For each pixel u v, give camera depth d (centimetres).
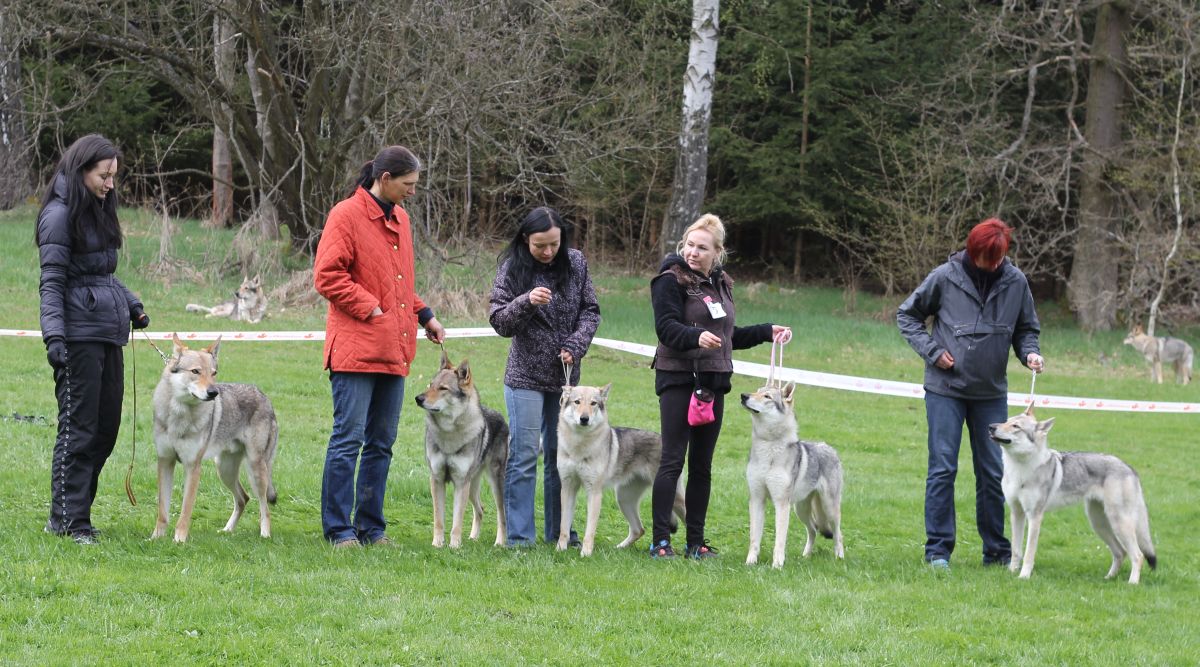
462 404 721
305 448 1013
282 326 1775
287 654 479
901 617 605
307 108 2122
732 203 3238
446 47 1883
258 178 2244
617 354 1830
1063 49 2819
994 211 2809
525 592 602
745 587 645
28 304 1702
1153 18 2583
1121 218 2631
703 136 2130
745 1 3022
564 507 743
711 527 891
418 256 2019
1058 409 1691
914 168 2958
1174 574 793
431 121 1923
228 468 740
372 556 651
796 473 742
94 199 629
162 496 677
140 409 1074
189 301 1894
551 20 1931
